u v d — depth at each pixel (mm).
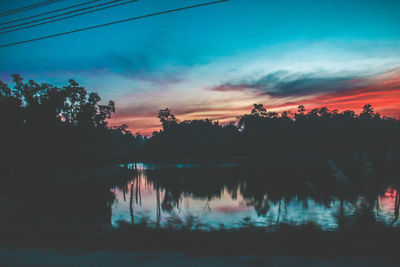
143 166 113938
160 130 139750
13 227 9758
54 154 55594
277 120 119250
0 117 45656
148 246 6883
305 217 13992
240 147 122000
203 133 136875
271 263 5145
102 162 78438
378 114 105250
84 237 7980
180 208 33156
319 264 5039
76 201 39000
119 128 104938
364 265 4953
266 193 41375
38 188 42219
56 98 55125
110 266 5047
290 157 102438
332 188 25984
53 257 5711
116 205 38812
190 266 5020
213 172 83062
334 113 113250
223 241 7305
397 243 6418
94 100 65875
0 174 47125
